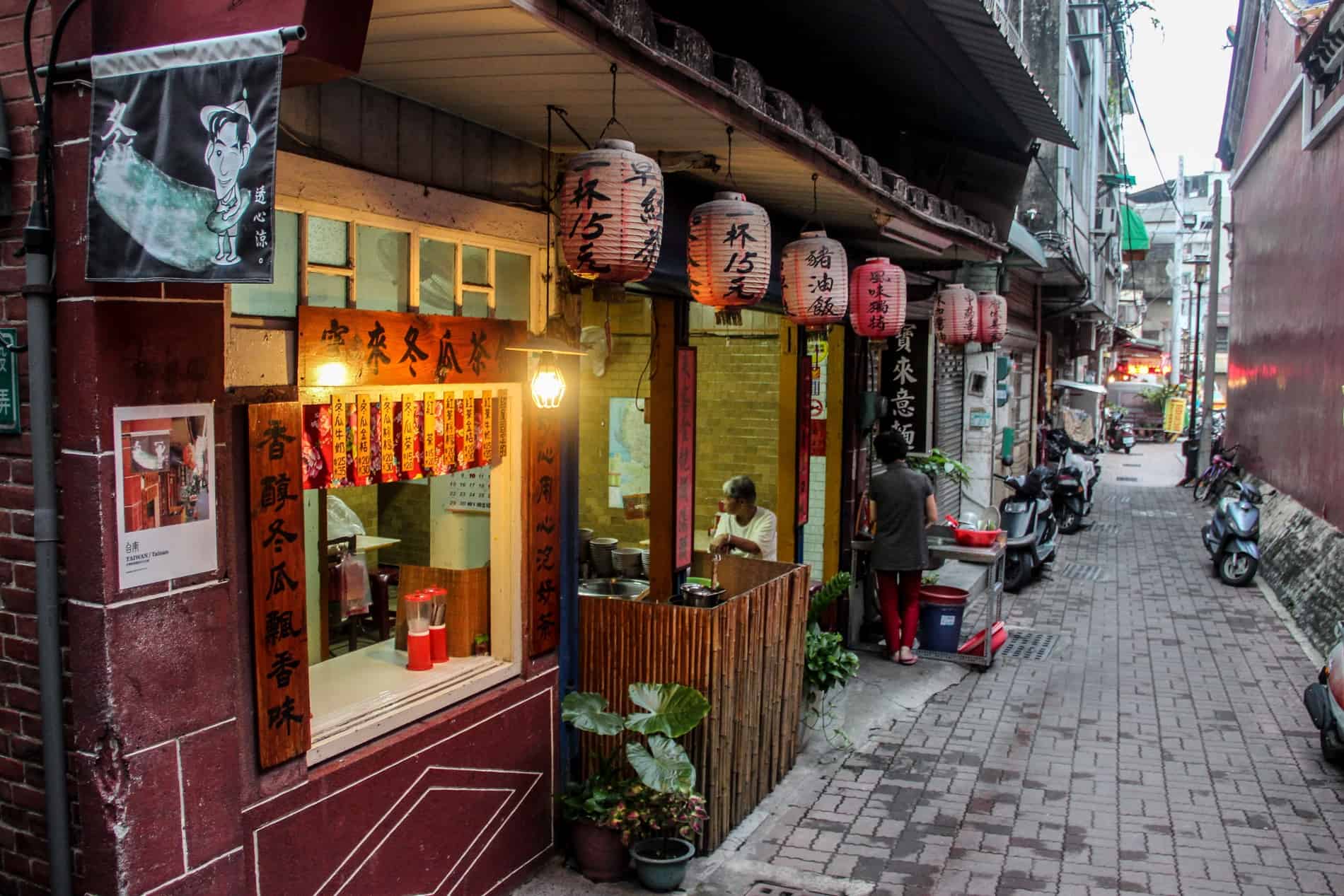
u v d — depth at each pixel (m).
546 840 4.94
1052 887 4.89
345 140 3.64
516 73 3.57
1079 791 6.01
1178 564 13.34
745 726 5.54
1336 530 10.48
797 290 5.86
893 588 8.38
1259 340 16.61
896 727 7.08
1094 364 33.03
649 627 5.14
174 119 2.57
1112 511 18.56
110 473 2.82
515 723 4.67
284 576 3.40
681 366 6.40
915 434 11.51
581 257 3.80
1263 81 16.55
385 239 3.88
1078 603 10.98
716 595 5.43
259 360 3.33
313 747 3.59
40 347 2.83
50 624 2.90
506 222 4.50
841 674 6.73
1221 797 5.93
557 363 4.80
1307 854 5.24
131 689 2.90
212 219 2.51
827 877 4.96
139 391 2.89
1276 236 15.11
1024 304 16.88
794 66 6.90
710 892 4.80
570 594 5.14
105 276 2.69
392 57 3.39
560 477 4.92
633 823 4.71
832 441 8.69
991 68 6.67
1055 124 7.52
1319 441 11.75
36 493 2.87
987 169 8.77
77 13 2.74
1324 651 8.79
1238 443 19.22
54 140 2.81
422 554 7.50
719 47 6.30
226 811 3.21
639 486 9.09
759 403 8.95
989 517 9.08
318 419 3.61
